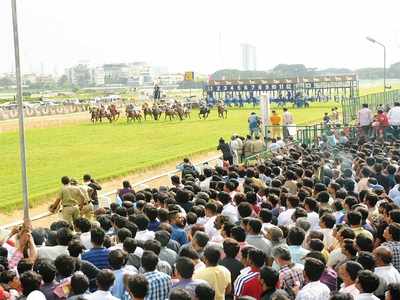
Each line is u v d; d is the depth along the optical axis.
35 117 78.31
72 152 41.44
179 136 51.06
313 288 8.39
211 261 9.20
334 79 97.94
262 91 96.25
